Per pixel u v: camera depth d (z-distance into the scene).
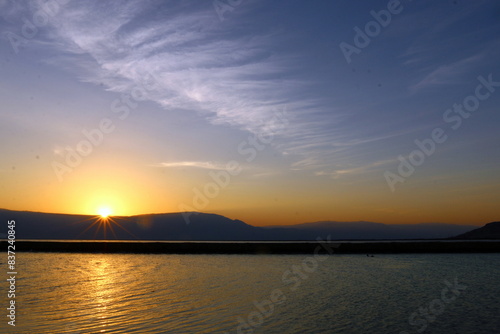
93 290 25.22
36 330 15.62
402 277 32.12
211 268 38.38
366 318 18.27
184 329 15.93
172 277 31.67
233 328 16.30
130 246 63.53
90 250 60.72
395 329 16.64
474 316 18.88
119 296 23.06
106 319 17.42
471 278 31.61
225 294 23.89
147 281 29.41
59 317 17.75
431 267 39.59
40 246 64.31
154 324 16.64
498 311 19.88
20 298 22.41
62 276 32.47
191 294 23.77
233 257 51.28
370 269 37.66
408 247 61.34
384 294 24.31
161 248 61.50
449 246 62.19
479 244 64.50
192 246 62.81
